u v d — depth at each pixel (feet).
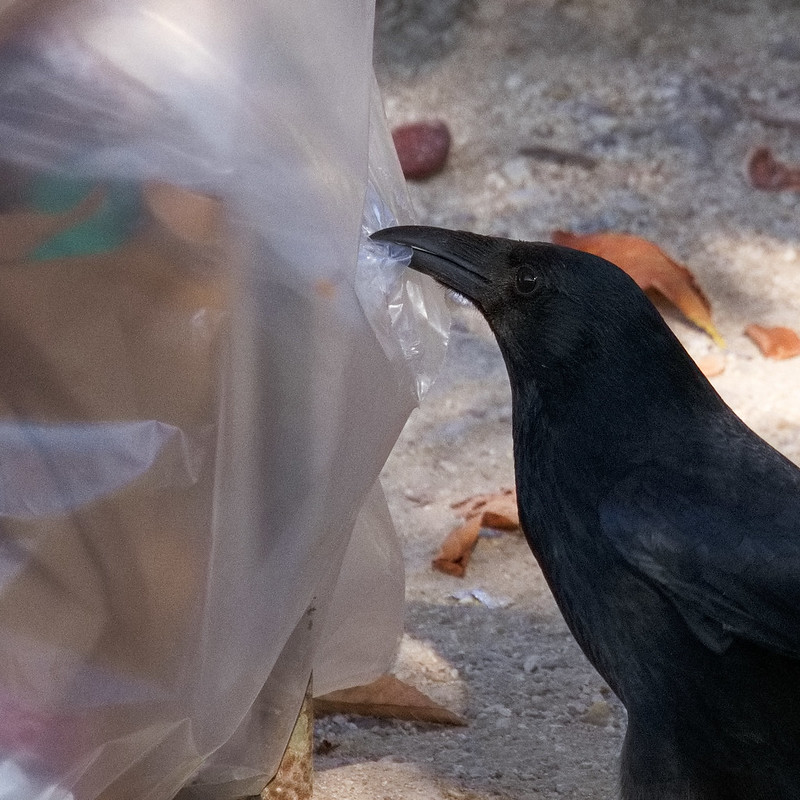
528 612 23.34
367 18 15.11
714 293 34.94
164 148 13.66
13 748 14.01
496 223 37.40
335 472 14.80
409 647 22.04
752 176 39.40
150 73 13.69
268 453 14.40
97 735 14.32
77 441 13.79
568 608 17.06
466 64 42.65
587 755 19.25
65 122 13.42
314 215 14.28
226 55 14.03
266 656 14.79
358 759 18.89
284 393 14.34
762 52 43.39
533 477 17.24
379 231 16.63
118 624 14.16
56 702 14.08
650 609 16.06
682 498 16.10
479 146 40.06
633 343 16.81
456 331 33.19
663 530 15.92
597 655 16.88
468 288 17.29
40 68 13.38
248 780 16.30
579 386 16.89
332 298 14.35
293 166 14.25
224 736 14.92
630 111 41.32
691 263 36.11
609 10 43.93
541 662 21.74
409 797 17.74
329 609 17.25
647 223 37.55
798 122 40.88
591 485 16.58
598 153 39.91
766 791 16.02
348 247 14.56
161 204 13.62
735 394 30.71
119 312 13.67
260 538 14.53
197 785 16.21
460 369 31.65
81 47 13.52
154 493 13.96
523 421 17.48
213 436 14.08
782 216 38.24
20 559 13.79
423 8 43.50
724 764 16.10
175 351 13.83
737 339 33.09
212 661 14.55
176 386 13.89
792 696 15.69
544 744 19.53
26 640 13.92
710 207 38.27
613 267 17.11
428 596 23.71
